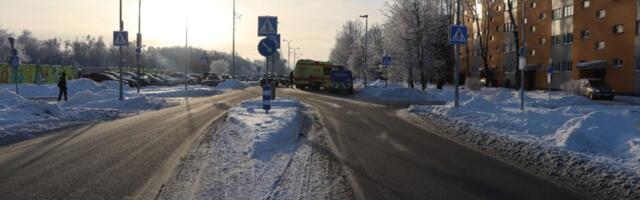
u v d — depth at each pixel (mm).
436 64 49312
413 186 7758
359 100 33031
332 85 44500
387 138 13477
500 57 70688
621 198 7211
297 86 53062
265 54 18562
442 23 51188
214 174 8133
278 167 8797
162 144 11578
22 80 48812
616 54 46875
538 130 14180
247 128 13688
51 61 135625
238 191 7059
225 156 9734
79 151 10586
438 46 52344
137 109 23234
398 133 14656
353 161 9797
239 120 15789
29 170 8547
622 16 46062
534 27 62125
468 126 15695
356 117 19875
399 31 49031
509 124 15445
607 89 40719
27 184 7523
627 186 7809
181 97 35094
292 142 12070
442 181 8141
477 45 77375
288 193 7047
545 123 14930
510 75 67688
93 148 11000
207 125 15750
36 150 10719
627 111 21234
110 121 17344
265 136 12008
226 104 26797
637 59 44375
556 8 57312
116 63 142375
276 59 28094
